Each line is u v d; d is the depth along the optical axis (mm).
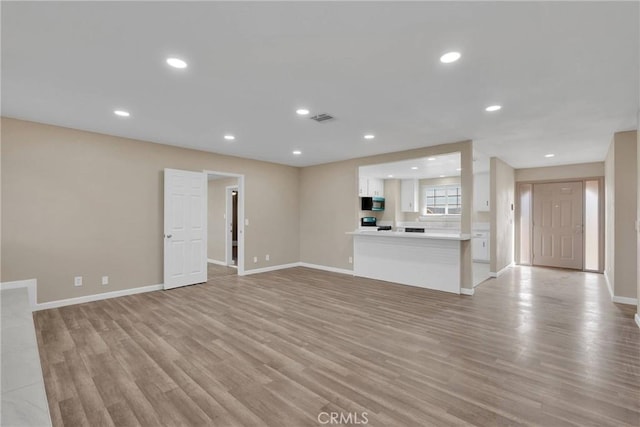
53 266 4102
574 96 3035
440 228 8211
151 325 3484
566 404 2049
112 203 4605
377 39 2080
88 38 2064
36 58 2330
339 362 2631
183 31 1991
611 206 4801
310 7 1749
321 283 5598
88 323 3539
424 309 4070
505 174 6863
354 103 3246
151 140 4887
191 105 3322
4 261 3766
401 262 5566
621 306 4207
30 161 3926
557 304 4305
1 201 3746
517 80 2689
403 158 5625
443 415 1943
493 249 6199
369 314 3869
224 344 2986
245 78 2676
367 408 2020
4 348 2344
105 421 1907
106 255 4551
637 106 3289
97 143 4465
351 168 6465
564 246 7160
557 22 1873
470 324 3516
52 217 4090
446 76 2627
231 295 4773
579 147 5277
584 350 2844
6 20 1852
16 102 3240
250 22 1896
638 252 3516
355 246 6270
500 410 1990
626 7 1724
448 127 4117
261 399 2121
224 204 7836
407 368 2529
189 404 2068
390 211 9625
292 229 7320
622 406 2025
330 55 2297
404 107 3367
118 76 2633
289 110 3475
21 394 1784
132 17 1840
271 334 3230
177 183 5262
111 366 2562
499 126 4051
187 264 5391
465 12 1789
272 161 6762
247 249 6465
